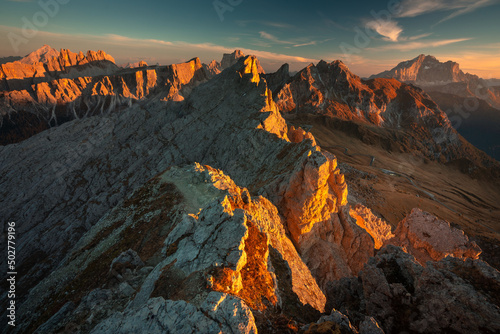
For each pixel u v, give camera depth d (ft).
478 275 61.93
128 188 547.90
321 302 97.04
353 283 84.89
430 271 66.44
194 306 49.19
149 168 570.87
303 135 443.32
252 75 575.38
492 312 52.37
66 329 66.18
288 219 167.12
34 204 554.46
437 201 642.63
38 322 104.53
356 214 219.82
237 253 68.80
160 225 138.31
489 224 548.72
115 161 618.44
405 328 61.82
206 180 170.60
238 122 487.61
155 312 49.19
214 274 62.44
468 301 56.18
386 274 77.15
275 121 446.19
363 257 168.76
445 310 58.29
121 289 80.18
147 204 163.32
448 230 148.56
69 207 554.46
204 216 82.89
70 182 597.52
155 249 117.91
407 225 161.48
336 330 52.03
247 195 116.37
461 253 140.05
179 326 46.26
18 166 644.69
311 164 156.76
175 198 157.28
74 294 110.32
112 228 156.35
